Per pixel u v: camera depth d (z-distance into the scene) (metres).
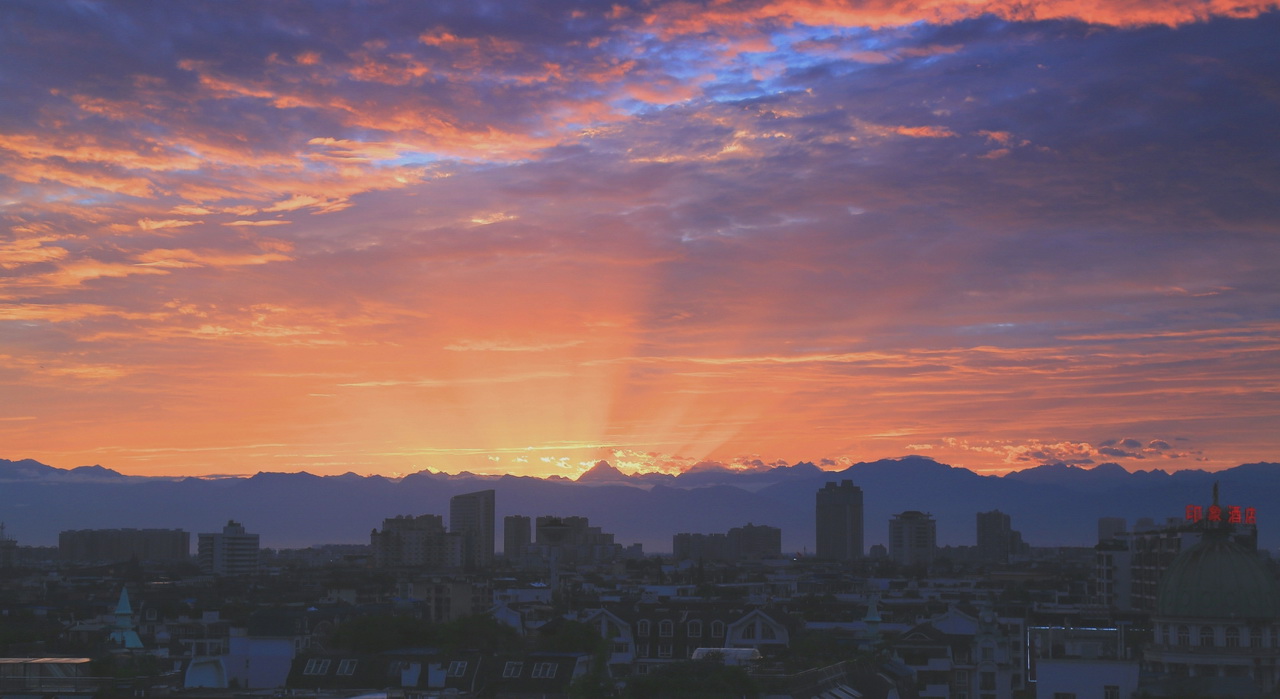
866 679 140.88
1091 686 146.12
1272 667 150.38
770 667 124.44
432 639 193.12
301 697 112.06
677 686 111.88
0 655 157.62
